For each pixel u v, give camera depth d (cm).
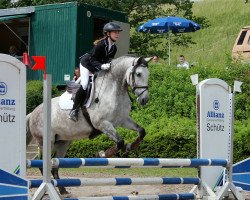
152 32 3150
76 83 1307
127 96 1287
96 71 1298
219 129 1250
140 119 2130
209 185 1238
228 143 1250
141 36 3800
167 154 1898
